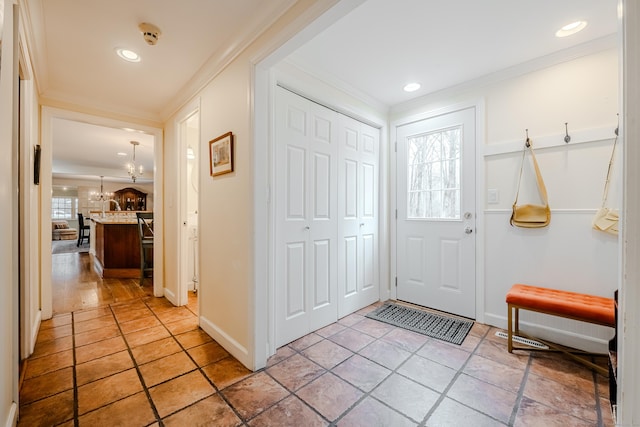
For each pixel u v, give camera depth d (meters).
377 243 3.11
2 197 1.11
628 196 0.61
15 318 1.33
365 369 1.80
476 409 1.44
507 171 2.34
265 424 1.34
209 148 2.30
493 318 2.42
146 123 3.27
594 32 1.86
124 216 6.72
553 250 2.12
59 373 1.75
